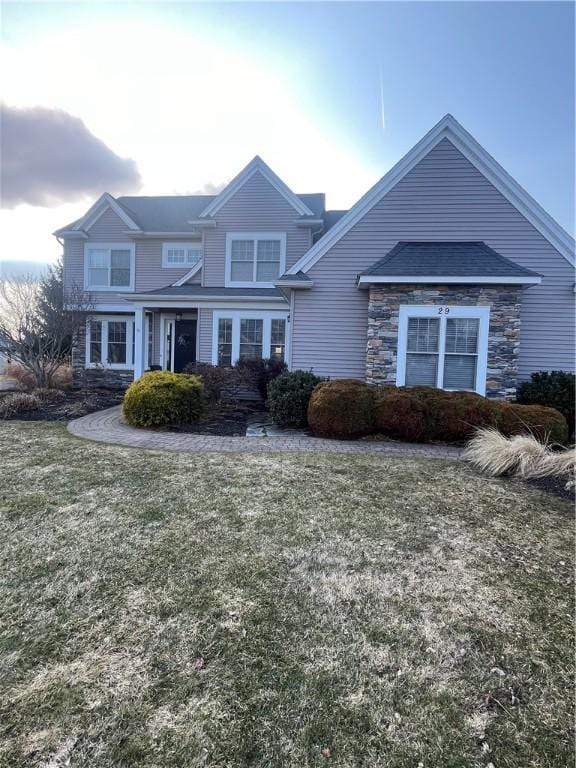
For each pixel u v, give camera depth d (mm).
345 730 1758
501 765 1625
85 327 15344
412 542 3453
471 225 9430
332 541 3436
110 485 4598
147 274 15422
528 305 9164
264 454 6109
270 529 3619
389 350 8648
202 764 1598
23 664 2076
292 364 10195
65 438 6914
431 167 9523
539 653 2232
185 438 7285
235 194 13492
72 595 2654
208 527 3631
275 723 1780
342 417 7352
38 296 13906
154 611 2502
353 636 2328
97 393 13609
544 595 2762
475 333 8344
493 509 4141
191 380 8992
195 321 15500
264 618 2459
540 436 6836
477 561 3178
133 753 1635
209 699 1890
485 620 2494
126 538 3414
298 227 13312
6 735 1706
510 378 8211
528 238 9219
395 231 9727
